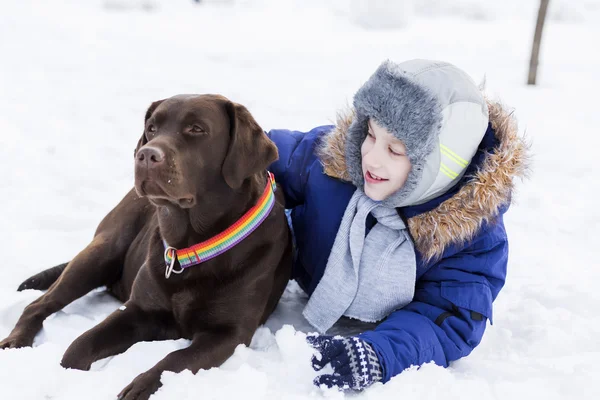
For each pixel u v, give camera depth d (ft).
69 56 28.71
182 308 8.13
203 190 7.86
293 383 7.39
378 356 7.37
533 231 13.57
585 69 30.30
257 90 24.61
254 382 6.93
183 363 7.29
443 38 38.86
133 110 21.21
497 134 8.27
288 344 7.75
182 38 35.58
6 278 9.96
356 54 32.91
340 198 9.05
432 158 7.89
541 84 27.04
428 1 50.80
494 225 8.41
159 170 7.25
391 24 42.60
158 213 8.25
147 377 6.97
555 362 8.24
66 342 8.13
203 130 7.70
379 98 7.88
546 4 25.76
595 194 15.65
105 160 16.47
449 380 7.34
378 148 8.10
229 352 7.82
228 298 8.02
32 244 11.21
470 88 8.04
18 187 14.10
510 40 38.60
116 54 29.84
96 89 23.53
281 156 9.59
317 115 21.43
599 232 13.53
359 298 8.60
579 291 10.36
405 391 7.14
